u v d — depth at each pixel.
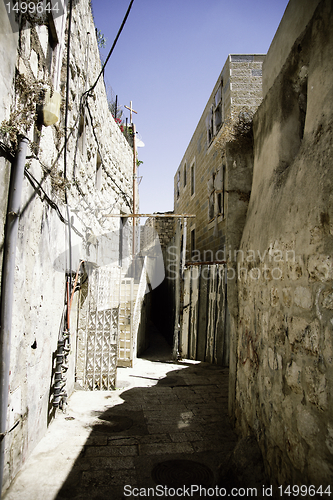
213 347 7.75
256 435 3.07
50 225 3.74
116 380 6.10
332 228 1.86
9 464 2.75
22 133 2.69
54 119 3.12
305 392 2.08
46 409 3.86
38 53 3.26
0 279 2.52
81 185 5.37
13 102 2.63
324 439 1.83
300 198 2.32
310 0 2.59
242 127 4.38
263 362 2.97
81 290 5.90
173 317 9.60
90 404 4.93
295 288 2.31
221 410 4.73
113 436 3.84
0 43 2.33
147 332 9.90
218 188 9.32
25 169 2.80
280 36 3.28
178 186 16.95
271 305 2.82
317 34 2.33
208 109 10.66
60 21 3.97
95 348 5.77
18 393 2.88
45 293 3.66
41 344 3.56
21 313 2.91
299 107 3.02
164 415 4.53
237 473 2.82
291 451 2.23
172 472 3.10
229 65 8.48
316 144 2.23
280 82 3.07
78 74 5.01
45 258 3.61
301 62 2.76
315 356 1.98
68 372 5.14
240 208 4.30
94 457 3.34
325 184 1.98
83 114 5.36
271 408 2.69
